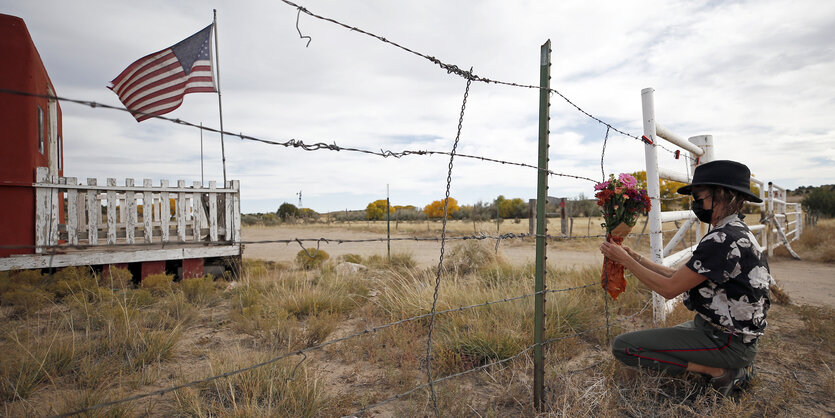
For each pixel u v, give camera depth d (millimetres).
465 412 2771
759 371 3568
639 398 2963
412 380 3252
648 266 3139
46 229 6457
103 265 6828
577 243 16234
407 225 30422
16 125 6305
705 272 2617
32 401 2832
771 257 11883
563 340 4023
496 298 4945
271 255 13461
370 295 6172
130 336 3896
